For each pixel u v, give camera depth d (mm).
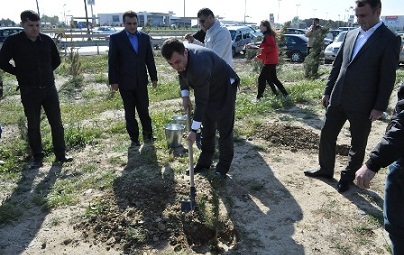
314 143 5320
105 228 3330
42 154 4875
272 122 6348
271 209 3633
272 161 4754
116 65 5145
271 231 3291
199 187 3918
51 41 4645
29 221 3549
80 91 10188
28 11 4219
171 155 4914
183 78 3523
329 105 3912
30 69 4418
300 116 6793
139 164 4734
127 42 5062
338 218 3471
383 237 3199
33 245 3188
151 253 3035
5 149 5371
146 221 3361
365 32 3518
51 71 4656
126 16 5004
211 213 3295
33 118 4641
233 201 3764
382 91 3434
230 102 3857
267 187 4062
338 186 3957
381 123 6348
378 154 2090
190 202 3441
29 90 4488
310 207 3658
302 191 3975
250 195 3898
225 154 4188
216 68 3621
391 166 2299
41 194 4035
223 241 3205
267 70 7801
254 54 16625
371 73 3488
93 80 11961
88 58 17672
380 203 3707
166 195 3768
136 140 5465
